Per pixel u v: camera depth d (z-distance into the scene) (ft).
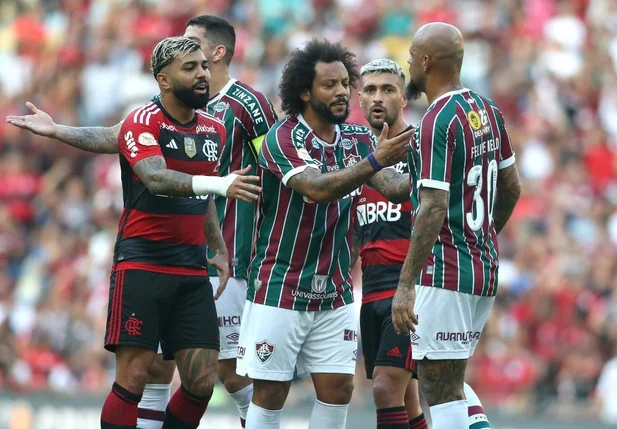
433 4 204.13
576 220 168.35
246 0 207.51
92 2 216.74
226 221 85.51
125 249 73.56
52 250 175.01
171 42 72.18
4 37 215.92
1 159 189.06
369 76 82.28
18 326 160.76
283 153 76.23
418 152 70.13
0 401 139.95
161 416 84.33
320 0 203.62
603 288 153.69
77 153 189.37
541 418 120.88
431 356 71.51
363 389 127.65
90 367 152.15
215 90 86.17
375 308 83.20
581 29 208.13
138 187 73.00
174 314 74.79
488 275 72.33
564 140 184.75
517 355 141.18
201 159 73.36
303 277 78.23
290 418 121.60
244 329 80.02
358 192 81.56
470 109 71.05
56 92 201.26
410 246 69.82
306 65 76.89
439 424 71.92
